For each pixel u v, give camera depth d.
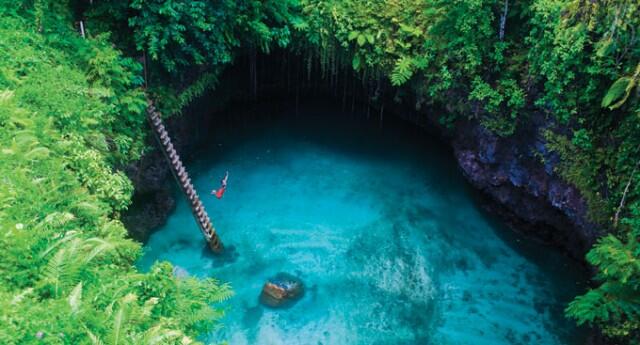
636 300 10.09
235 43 14.80
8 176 8.06
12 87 10.34
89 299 6.52
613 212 11.48
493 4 13.27
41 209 7.89
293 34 16.52
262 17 15.44
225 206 15.28
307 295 12.69
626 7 9.58
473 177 15.59
